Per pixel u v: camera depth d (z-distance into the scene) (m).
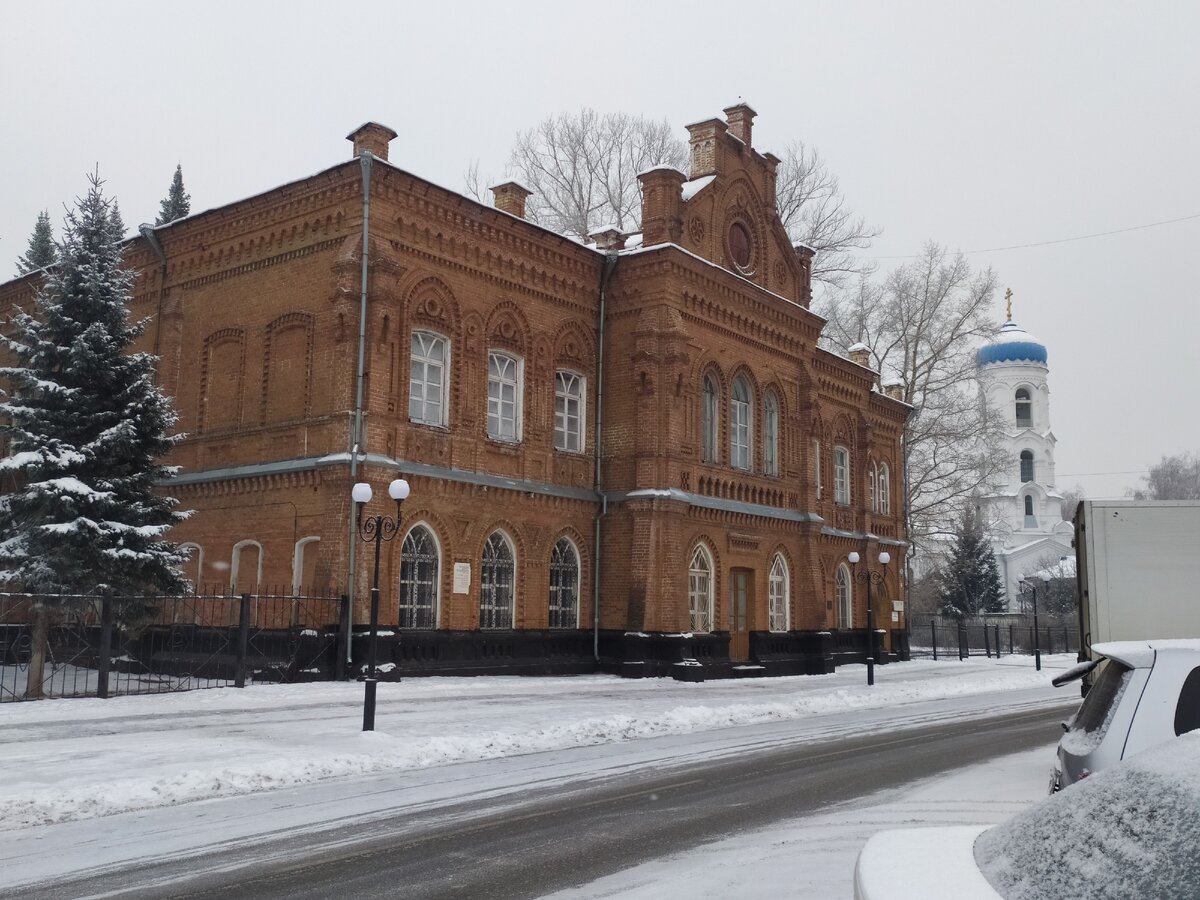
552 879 7.86
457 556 24.11
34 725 14.93
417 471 23.14
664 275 27.69
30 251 48.16
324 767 12.34
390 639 22.06
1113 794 3.32
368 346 22.61
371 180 22.92
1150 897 2.78
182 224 26.39
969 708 23.47
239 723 15.45
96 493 20.00
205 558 24.78
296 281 24.02
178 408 26.22
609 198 48.53
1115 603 13.84
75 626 22.66
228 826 9.62
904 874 3.48
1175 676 6.52
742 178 31.98
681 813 10.55
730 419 30.38
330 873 7.99
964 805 11.04
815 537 33.50
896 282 49.66
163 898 7.25
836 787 12.26
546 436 26.75
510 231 26.00
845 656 37.28
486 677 23.95
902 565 42.50
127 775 11.18
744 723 19.34
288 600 22.59
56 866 8.12
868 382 40.50
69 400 20.59
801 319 33.75
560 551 27.08
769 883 7.71
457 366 24.66
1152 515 13.87
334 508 22.00
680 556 27.22
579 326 28.00
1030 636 56.47
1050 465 85.19
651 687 24.16
